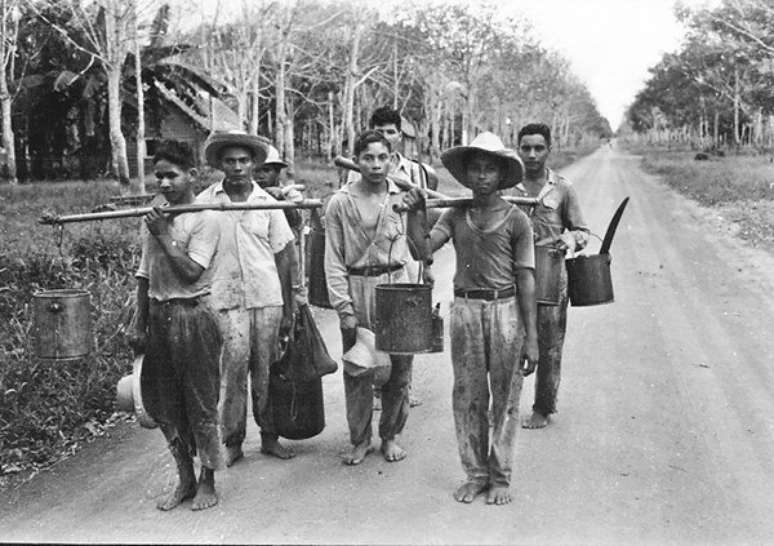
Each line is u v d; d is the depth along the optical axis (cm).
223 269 455
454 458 478
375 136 457
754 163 3753
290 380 473
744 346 735
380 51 3350
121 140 2262
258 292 463
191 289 396
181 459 414
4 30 2494
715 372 652
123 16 2200
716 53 4162
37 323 410
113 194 1947
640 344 744
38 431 509
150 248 402
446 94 4059
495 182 397
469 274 410
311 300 530
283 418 475
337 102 3944
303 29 2503
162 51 3006
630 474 451
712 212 1986
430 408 572
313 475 454
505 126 5462
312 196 1730
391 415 471
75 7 2331
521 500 418
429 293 417
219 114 3428
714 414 552
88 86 2962
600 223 1797
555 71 5681
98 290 770
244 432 473
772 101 3953
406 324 414
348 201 464
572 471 455
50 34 3033
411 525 390
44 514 408
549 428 527
